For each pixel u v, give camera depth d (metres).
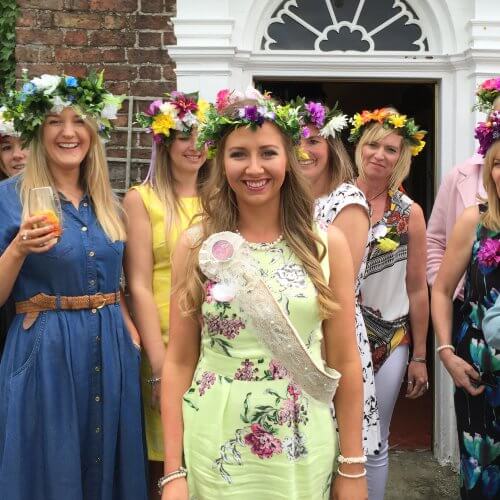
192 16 3.75
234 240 1.76
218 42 3.74
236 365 1.75
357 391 1.85
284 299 1.73
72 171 2.49
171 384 1.89
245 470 1.73
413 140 2.93
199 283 1.79
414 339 3.11
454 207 3.29
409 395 3.13
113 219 2.52
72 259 2.36
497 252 2.37
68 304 2.38
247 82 3.93
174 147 2.81
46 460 2.30
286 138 1.79
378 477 2.83
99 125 2.55
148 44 3.82
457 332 2.62
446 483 3.84
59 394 2.33
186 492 1.80
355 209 2.37
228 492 1.73
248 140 1.73
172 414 1.87
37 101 2.37
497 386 2.41
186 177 2.87
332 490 1.88
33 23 3.79
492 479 2.46
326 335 1.85
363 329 2.52
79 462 2.33
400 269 2.89
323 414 1.79
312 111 2.56
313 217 1.85
